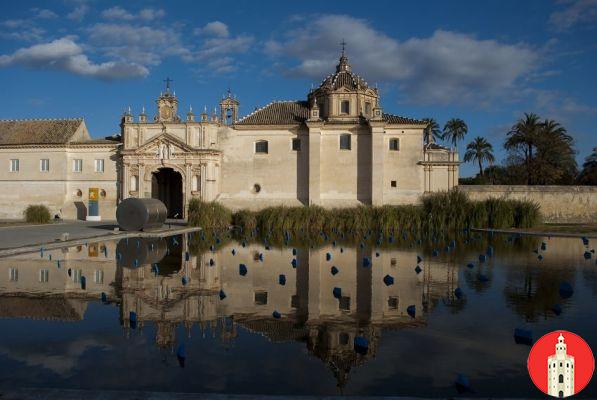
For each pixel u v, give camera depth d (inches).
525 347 389.7
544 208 2118.6
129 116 2196.1
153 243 1187.3
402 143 2135.8
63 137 2299.5
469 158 3678.6
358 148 2151.8
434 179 2124.8
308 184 2158.0
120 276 708.0
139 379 323.9
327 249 1100.5
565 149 2871.6
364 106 2214.6
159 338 413.4
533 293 595.8
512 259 912.9
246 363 354.6
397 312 501.0
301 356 369.4
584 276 719.1
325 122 2132.1
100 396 276.1
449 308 519.8
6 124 2437.3
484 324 455.2
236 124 2199.8
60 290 604.1
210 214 1712.6
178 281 674.8
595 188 2124.8
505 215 1683.1
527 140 2888.8
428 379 325.1
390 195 2128.4
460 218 1660.9
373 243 1258.6
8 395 276.5
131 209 1432.1
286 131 2192.4
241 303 541.6
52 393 279.1
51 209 2272.4
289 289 622.2
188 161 2117.4
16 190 2313.0
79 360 360.2
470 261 887.7
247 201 2191.2
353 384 316.2
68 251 1007.0
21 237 1226.0
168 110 2212.1
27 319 470.9
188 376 329.7
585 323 456.8
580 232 1529.3
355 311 506.0
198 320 469.7
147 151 2142.0
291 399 276.1
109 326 448.1
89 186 2260.1
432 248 1127.0
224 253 1007.6
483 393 304.5
